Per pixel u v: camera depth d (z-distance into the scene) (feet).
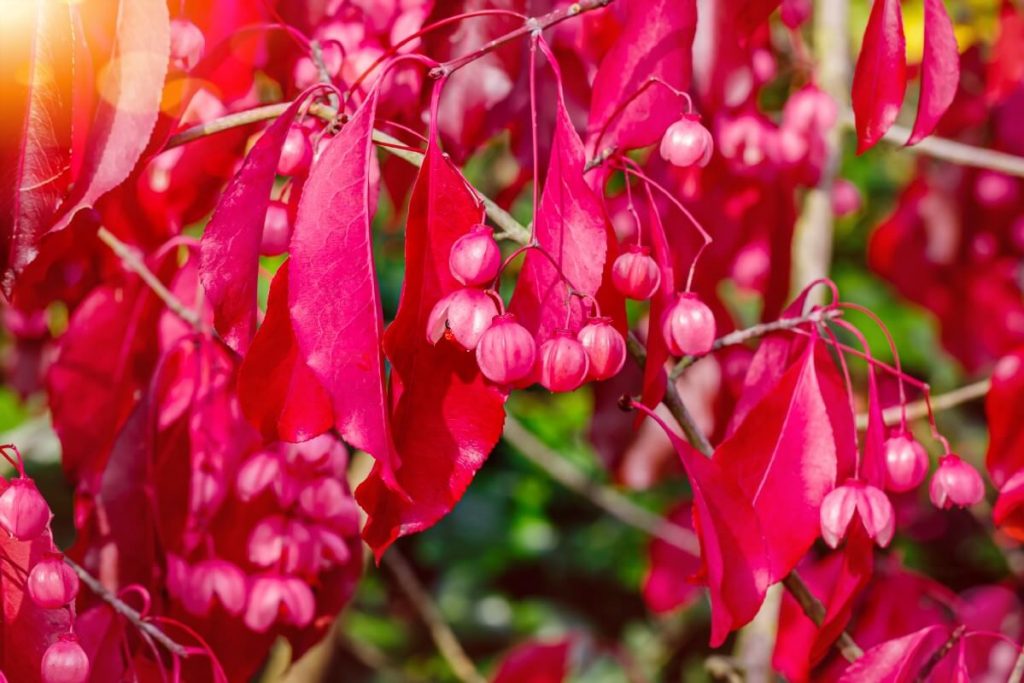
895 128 3.30
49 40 2.37
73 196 2.38
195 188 2.79
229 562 2.70
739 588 2.45
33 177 2.38
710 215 2.97
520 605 6.56
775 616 3.30
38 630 2.46
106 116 2.38
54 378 2.81
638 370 3.18
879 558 3.14
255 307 2.40
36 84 2.37
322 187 2.32
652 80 2.49
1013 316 3.72
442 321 2.32
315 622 2.75
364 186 2.32
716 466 2.45
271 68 2.75
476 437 2.35
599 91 2.53
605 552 6.64
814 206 3.44
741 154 2.97
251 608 2.66
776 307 3.05
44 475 5.52
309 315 2.30
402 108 2.69
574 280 2.39
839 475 2.52
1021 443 2.74
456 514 6.66
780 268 3.03
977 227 3.73
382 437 2.29
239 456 2.74
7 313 3.34
